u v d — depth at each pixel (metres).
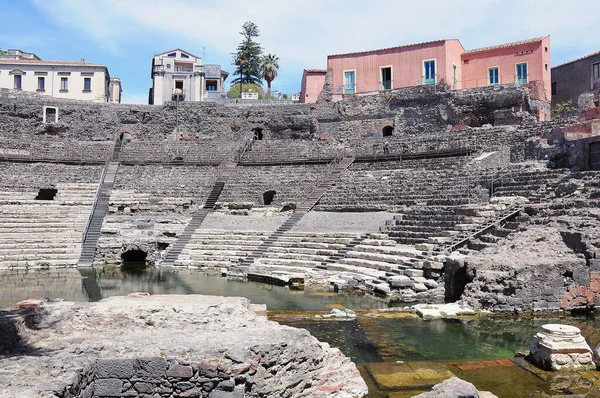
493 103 43.19
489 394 8.81
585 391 9.42
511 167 29.41
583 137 28.23
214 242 31.02
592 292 16.36
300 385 8.91
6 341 8.40
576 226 18.55
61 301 11.04
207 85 75.19
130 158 47.31
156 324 9.77
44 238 30.38
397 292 19.30
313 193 37.62
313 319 15.49
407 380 10.04
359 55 51.19
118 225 32.81
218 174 43.91
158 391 7.80
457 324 14.74
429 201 29.48
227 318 10.29
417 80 48.09
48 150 46.84
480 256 18.38
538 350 10.94
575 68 47.44
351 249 25.80
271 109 54.03
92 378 7.73
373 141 47.03
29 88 59.31
